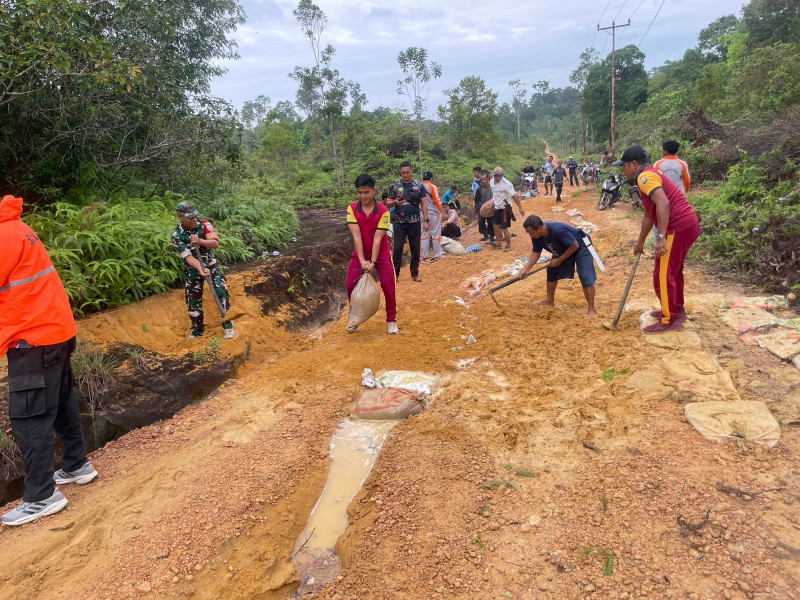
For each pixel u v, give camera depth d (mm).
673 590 2395
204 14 11516
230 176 11086
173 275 6387
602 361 4770
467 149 33062
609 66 63469
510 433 3855
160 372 4949
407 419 4344
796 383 3895
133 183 9234
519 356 5176
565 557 2688
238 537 3166
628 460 3338
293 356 5879
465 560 2770
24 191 7906
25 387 3266
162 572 2865
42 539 3156
